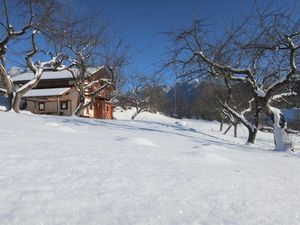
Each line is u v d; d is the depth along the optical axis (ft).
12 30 51.39
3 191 8.89
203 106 120.06
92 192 9.61
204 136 53.36
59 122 38.42
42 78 125.18
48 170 11.41
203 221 8.32
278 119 41.70
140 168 13.32
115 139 23.77
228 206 9.65
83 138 21.89
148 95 131.85
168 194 10.17
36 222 7.32
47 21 53.62
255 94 44.37
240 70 45.01
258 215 9.14
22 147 14.90
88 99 125.90
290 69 42.63
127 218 8.02
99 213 8.15
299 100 60.95
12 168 11.14
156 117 183.83
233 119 94.68
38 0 51.85
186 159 17.30
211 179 12.78
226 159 19.19
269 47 42.45
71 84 124.47
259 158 23.91
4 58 53.11
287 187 13.05
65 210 8.12
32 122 32.89
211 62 46.26
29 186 9.52
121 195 9.61
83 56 72.23
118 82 93.20
